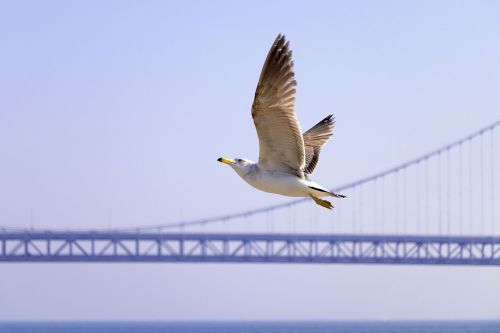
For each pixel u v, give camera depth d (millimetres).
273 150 9906
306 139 11367
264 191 10109
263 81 9266
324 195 10008
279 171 10031
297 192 9992
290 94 9328
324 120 11508
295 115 9398
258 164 10078
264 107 9453
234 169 10180
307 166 11227
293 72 9297
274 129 9656
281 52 9234
